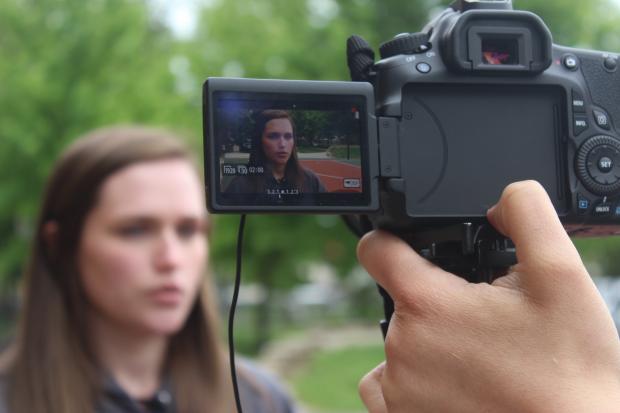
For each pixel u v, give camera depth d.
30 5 11.83
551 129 1.23
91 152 2.04
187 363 2.18
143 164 2.05
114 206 2.02
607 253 14.38
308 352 15.74
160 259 2.02
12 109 11.09
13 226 13.12
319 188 1.14
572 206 1.22
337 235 13.48
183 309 2.07
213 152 1.12
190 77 12.95
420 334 0.92
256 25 13.22
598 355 0.86
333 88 1.15
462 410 0.89
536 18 1.21
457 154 1.19
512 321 0.88
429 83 1.18
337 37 12.19
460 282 0.94
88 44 11.45
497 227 0.97
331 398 11.12
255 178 1.13
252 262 14.97
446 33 1.20
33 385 1.97
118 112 11.08
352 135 1.16
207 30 13.73
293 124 1.15
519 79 1.21
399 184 1.16
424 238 1.22
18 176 11.39
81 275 2.04
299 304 23.14
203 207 2.19
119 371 2.06
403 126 1.18
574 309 0.87
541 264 0.88
